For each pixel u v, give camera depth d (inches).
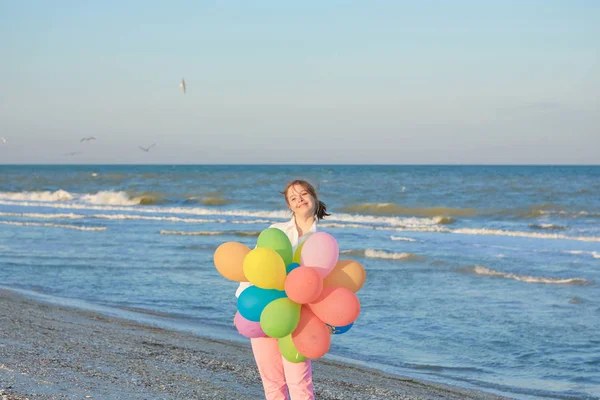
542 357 305.3
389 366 290.4
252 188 2097.7
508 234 906.1
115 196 1600.6
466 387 256.7
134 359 244.1
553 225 1005.2
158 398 180.5
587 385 263.4
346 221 1095.0
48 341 263.1
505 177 3056.1
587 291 468.8
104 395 175.9
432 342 331.9
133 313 390.3
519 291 470.6
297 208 145.7
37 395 166.1
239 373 236.8
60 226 958.4
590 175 3376.0
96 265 587.2
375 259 641.0
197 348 289.0
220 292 463.8
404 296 450.6
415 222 1106.1
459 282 508.4
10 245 732.7
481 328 360.2
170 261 614.2
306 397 139.9
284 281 130.0
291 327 127.6
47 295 446.9
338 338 340.5
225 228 970.7
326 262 132.2
